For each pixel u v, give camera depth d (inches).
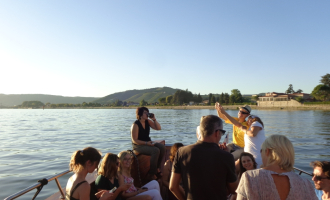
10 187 272.5
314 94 3801.7
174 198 174.6
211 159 91.2
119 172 149.9
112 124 1288.1
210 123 96.2
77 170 107.6
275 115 2204.7
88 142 617.3
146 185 166.9
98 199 125.7
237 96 4879.4
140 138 194.7
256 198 70.4
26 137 725.3
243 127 171.8
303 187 69.8
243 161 151.2
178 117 1993.1
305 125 1186.0
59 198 137.8
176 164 100.5
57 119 1854.1
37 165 369.4
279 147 73.2
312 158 420.5
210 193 89.7
